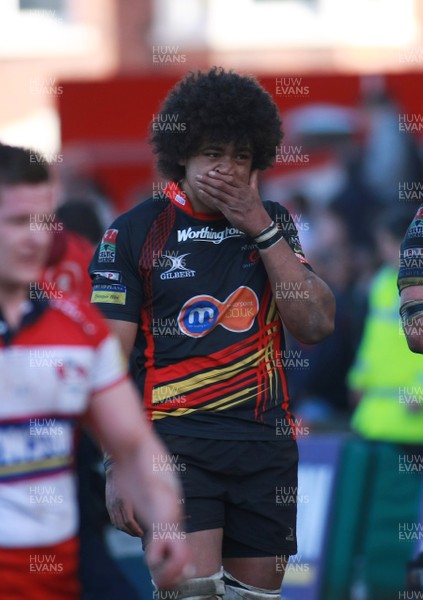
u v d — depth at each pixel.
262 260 14.42
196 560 14.06
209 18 48.94
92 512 15.55
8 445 9.97
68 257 14.88
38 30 49.41
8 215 9.82
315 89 30.77
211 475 14.34
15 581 10.11
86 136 30.89
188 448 14.24
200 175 14.05
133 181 30.81
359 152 30.72
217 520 14.31
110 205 30.02
